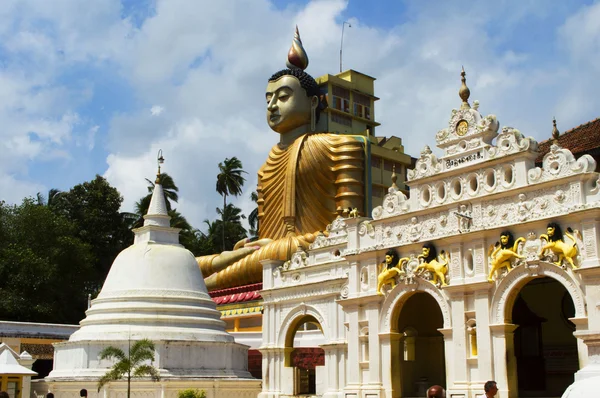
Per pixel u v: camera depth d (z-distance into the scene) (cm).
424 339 3978
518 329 3844
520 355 3812
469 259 3266
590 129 3994
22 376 4359
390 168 8300
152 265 4612
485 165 3259
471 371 3173
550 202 3006
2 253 7075
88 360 4259
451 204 3362
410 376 3900
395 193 3659
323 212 6059
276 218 6272
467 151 3353
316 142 6194
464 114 3394
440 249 3384
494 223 3178
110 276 4697
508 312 3089
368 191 6119
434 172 3484
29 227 7338
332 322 4094
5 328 5619
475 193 3291
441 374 3894
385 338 3541
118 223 8912
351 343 3719
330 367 4069
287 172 6197
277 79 6731
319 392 4144
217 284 5800
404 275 3503
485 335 3116
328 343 4066
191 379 4181
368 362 3622
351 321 3741
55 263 7288
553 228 2945
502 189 3175
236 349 4584
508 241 3098
